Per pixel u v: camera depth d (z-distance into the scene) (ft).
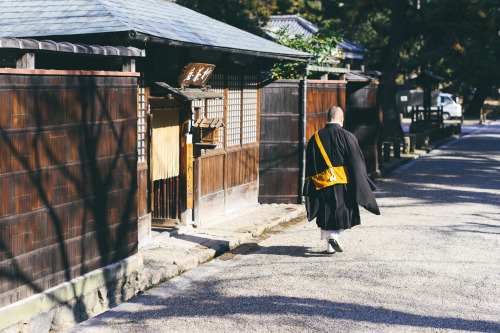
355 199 22.84
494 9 96.22
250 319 16.60
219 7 86.74
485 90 165.37
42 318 15.28
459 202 36.94
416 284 19.65
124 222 19.07
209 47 25.31
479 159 64.13
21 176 14.64
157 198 28.30
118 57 19.76
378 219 31.37
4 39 14.17
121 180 18.80
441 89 173.88
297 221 32.86
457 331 15.56
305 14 152.76
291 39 48.29
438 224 29.81
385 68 89.66
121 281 18.66
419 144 75.20
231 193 33.12
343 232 28.04
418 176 50.52
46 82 15.38
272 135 36.65
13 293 14.56
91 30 20.86
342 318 16.53
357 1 94.27
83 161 16.96
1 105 13.97
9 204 14.30
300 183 37.09
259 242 27.12
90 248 17.47
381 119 52.24
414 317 16.60
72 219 16.61
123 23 21.27
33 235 15.14
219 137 31.60
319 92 38.99
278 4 142.41
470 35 93.30
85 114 16.96
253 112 35.42
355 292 18.85
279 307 17.54
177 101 27.04
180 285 20.29
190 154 28.14
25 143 14.74
